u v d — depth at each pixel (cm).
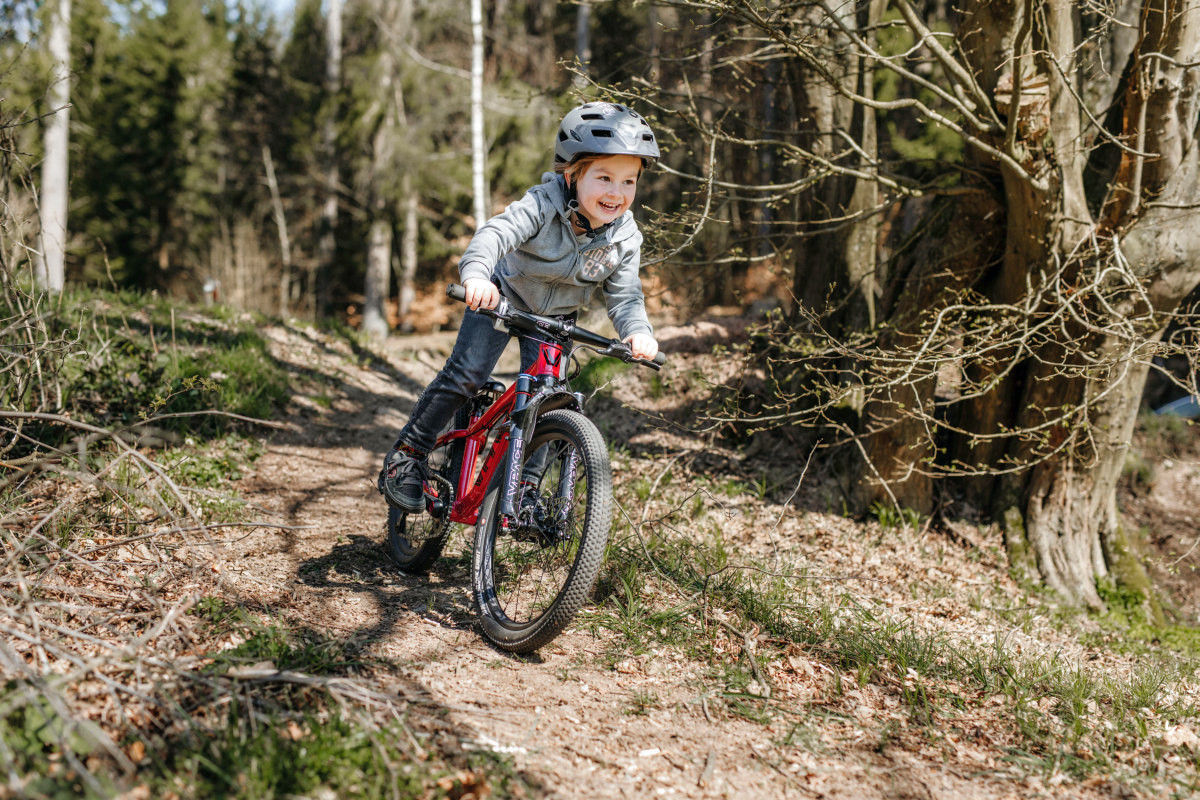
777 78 756
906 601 516
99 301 807
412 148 2041
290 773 209
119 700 231
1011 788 267
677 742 268
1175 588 728
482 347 344
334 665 277
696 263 639
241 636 289
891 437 630
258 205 2892
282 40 2900
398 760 227
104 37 2498
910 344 618
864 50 491
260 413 671
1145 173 545
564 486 310
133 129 2522
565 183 309
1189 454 946
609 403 823
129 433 511
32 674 220
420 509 367
